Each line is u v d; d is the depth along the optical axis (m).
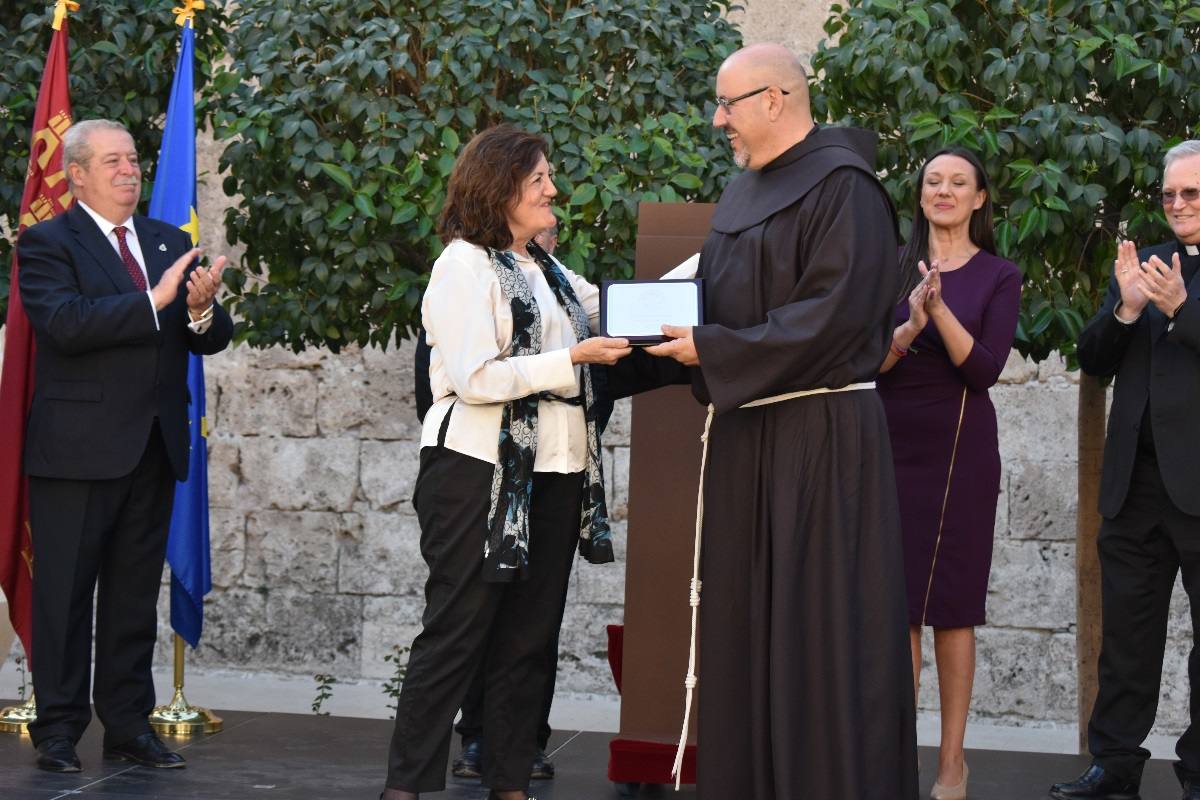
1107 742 4.03
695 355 3.15
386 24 4.40
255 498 7.53
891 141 4.46
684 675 3.97
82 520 4.15
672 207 4.00
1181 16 4.16
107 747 4.26
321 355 7.50
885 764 3.14
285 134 4.36
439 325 3.40
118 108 5.00
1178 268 3.77
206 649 7.54
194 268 4.38
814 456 3.18
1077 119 4.11
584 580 7.22
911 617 3.90
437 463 3.47
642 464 4.02
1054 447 6.89
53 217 4.40
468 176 3.47
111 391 4.16
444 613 3.45
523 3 4.48
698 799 3.25
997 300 3.98
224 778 4.07
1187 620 6.66
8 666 7.67
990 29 4.32
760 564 3.21
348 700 7.06
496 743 3.64
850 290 3.08
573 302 3.62
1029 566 6.89
